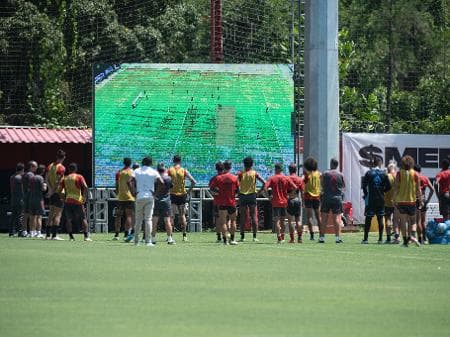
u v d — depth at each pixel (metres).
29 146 117.31
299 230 88.50
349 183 114.44
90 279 53.91
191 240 92.69
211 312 41.94
